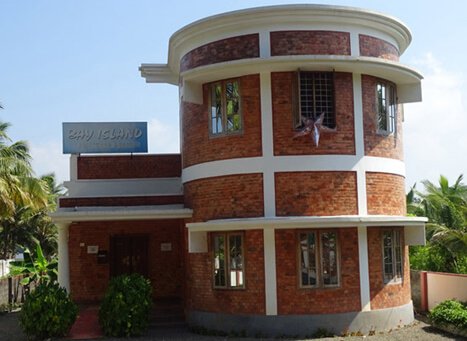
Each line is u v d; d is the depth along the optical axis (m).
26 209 40.84
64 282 19.31
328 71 16.20
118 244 21.67
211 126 17.09
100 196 19.55
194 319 17.27
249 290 16.09
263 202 16.05
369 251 16.44
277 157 16.06
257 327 15.86
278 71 16.19
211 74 16.33
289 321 15.71
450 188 28.53
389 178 17.03
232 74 16.42
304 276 15.91
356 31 16.69
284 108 16.16
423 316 19.39
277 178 16.05
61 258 19.39
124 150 20.84
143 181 20.70
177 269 21.67
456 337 15.58
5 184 23.23
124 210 18.09
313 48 16.30
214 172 16.86
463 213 23.59
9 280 26.03
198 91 17.14
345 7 16.27
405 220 16.30
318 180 16.02
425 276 21.00
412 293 21.70
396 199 17.22
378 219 15.68
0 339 16.72
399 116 17.95
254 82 16.34
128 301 16.09
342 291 16.00
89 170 20.67
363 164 16.41
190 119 17.91
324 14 16.23
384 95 17.31
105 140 20.81
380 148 16.88
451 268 23.45
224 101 16.77
